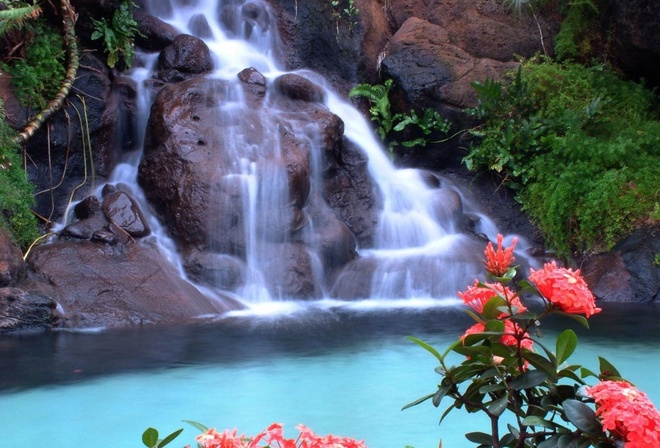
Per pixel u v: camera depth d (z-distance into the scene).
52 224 10.51
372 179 12.23
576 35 14.41
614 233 11.09
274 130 11.09
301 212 10.59
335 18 13.83
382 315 9.06
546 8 14.49
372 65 13.87
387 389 5.78
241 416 5.11
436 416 5.14
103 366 6.48
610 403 1.99
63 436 4.75
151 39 12.52
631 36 13.42
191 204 10.09
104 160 11.41
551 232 11.75
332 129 11.55
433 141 13.20
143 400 5.50
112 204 9.92
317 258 10.43
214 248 10.02
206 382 5.96
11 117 10.48
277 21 13.97
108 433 4.79
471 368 2.46
